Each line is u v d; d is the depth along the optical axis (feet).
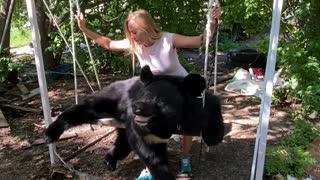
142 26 11.65
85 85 23.50
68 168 13.58
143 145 10.89
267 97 10.89
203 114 10.85
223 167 13.92
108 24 24.53
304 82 18.21
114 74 25.86
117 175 13.60
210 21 10.94
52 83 24.20
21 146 15.90
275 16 10.21
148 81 10.85
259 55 26.27
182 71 12.60
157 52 12.07
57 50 24.30
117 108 11.88
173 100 10.06
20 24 32.83
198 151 14.94
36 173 13.80
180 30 23.82
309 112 18.04
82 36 23.80
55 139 12.19
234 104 20.15
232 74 25.59
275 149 14.07
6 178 13.62
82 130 17.03
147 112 9.63
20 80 23.85
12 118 18.78
